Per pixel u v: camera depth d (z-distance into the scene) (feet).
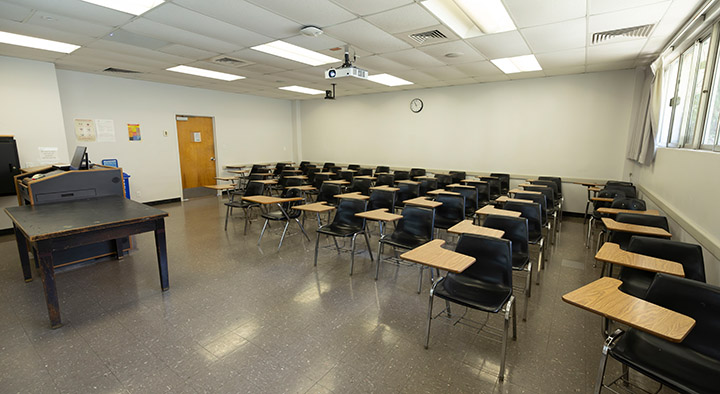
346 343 8.27
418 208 12.03
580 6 10.47
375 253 15.10
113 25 12.34
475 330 8.89
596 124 21.36
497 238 8.16
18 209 11.17
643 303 5.59
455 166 26.99
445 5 11.62
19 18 11.69
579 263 13.87
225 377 7.06
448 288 8.15
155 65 19.19
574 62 18.13
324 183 18.40
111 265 13.39
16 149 16.80
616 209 13.47
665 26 12.17
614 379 7.04
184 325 9.06
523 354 7.89
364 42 14.43
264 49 15.83
